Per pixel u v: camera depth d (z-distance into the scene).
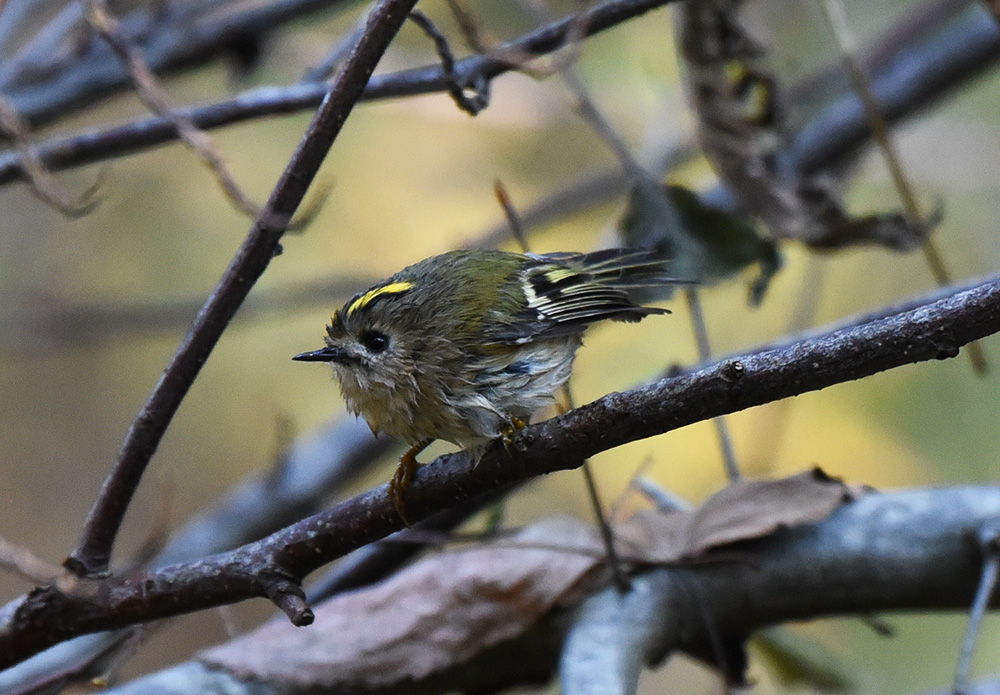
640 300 9.21
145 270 14.59
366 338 7.60
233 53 11.14
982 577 7.14
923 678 12.44
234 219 14.66
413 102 14.38
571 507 13.77
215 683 6.98
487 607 7.28
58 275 14.54
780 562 7.36
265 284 14.22
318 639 7.24
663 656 7.41
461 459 5.94
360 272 14.03
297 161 5.50
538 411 7.83
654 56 14.57
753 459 10.94
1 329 13.69
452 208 14.80
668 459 13.62
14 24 11.08
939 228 15.14
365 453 12.38
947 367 14.03
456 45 14.05
